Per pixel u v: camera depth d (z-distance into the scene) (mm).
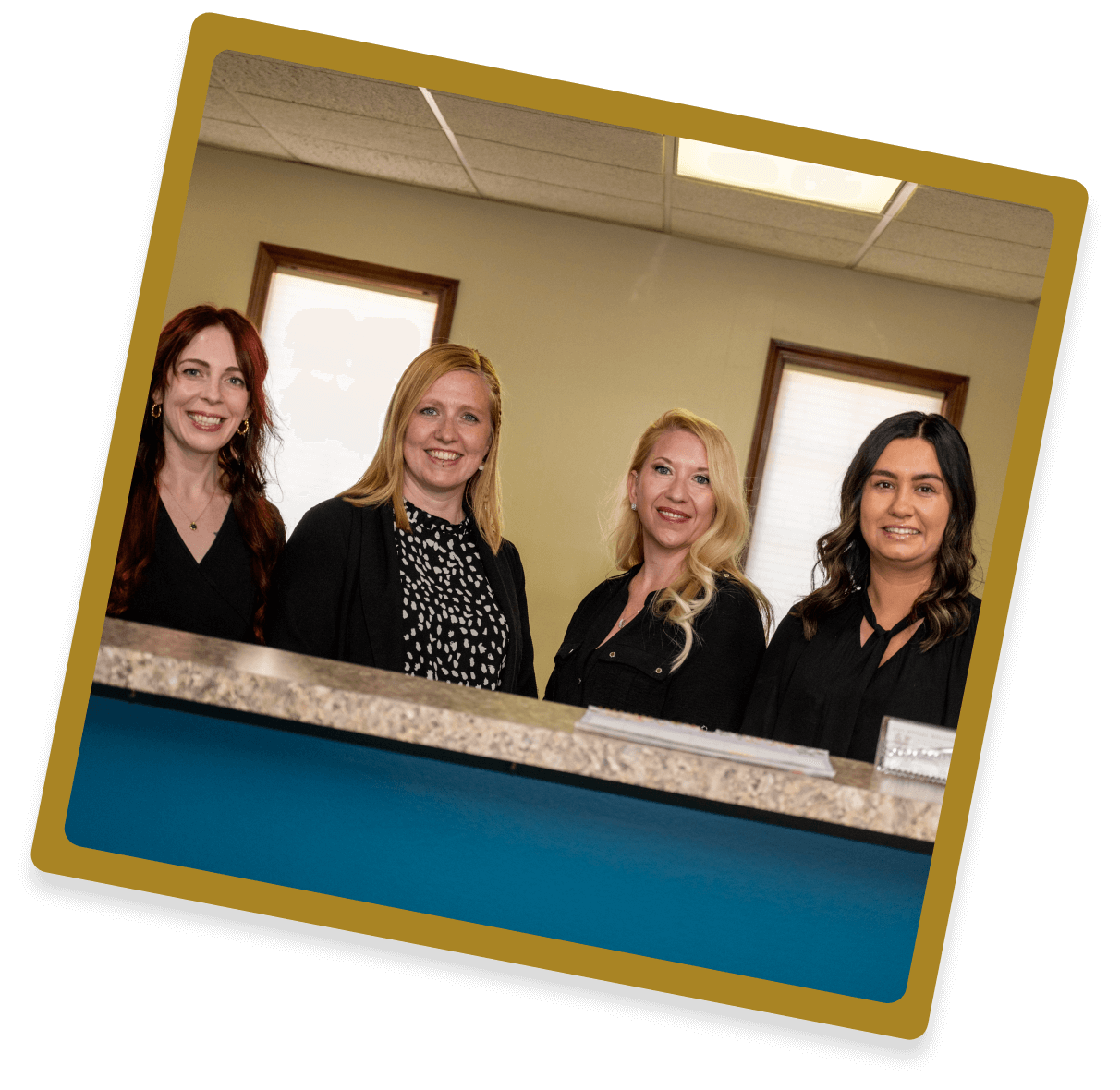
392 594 2951
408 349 5059
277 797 1723
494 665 3045
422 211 4996
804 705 3156
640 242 4973
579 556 4996
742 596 3402
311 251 4992
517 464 5012
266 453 5031
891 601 3176
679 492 3459
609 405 5000
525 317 5000
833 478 5012
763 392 4957
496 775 1725
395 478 3098
